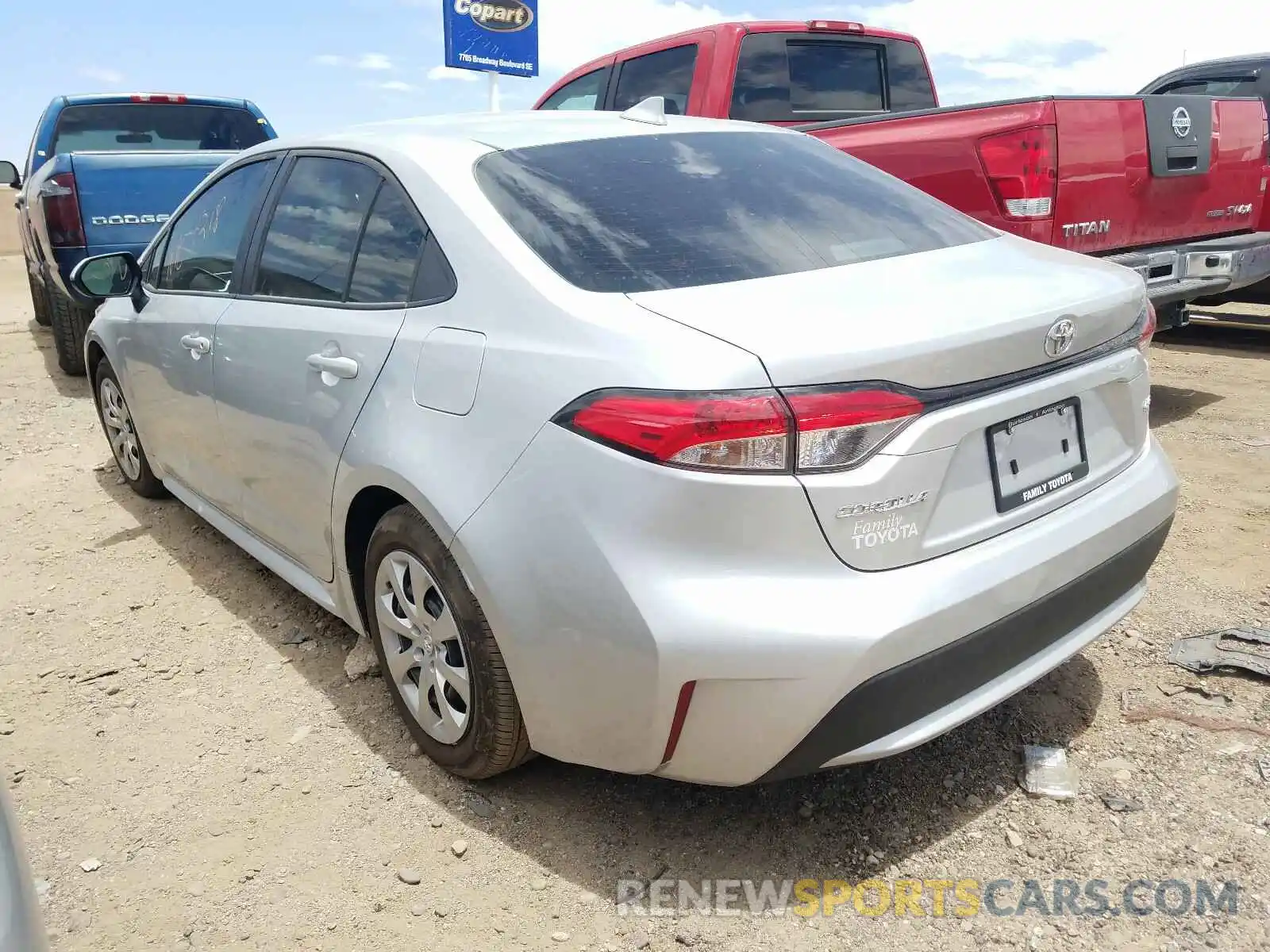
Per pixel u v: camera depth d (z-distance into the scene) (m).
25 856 1.33
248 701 3.11
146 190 6.57
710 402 1.92
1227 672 3.02
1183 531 4.02
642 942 2.16
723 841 2.44
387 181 2.82
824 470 1.94
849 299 2.17
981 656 2.13
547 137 2.82
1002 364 2.15
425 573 2.52
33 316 10.80
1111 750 2.71
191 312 3.63
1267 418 5.51
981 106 4.57
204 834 2.52
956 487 2.11
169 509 4.74
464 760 2.58
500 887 2.32
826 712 1.97
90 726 3.00
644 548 1.99
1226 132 5.51
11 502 4.91
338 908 2.27
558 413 2.12
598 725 2.17
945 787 2.60
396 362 2.56
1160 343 7.79
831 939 2.15
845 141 5.15
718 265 2.34
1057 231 4.48
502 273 2.37
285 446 3.03
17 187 8.84
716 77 6.08
